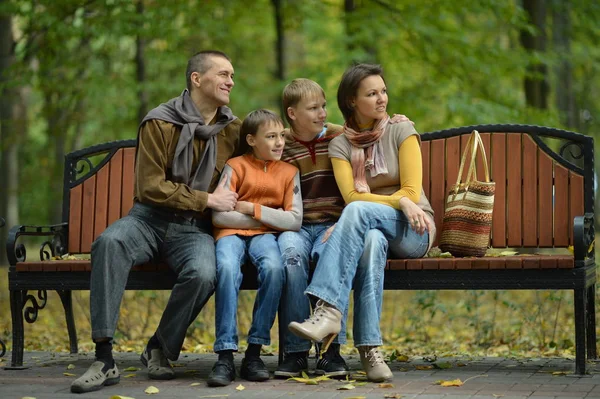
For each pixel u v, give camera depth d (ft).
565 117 71.82
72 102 83.15
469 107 62.18
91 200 32.65
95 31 65.77
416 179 26.78
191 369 28.43
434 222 30.07
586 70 84.43
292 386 24.25
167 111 27.53
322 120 27.94
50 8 66.80
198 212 26.99
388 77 76.64
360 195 26.91
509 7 63.46
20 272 28.55
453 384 24.09
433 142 30.76
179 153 26.96
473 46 66.08
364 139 27.55
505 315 47.93
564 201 29.37
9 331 47.19
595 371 26.68
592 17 72.84
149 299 41.68
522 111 63.26
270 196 27.43
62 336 44.83
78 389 23.75
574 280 25.22
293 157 28.27
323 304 24.35
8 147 89.30
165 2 65.98
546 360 29.60
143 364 28.43
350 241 24.67
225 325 24.98
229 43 86.22
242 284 26.89
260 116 27.22
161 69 87.71
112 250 25.34
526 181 29.81
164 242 26.61
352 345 39.34
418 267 25.94
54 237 31.94
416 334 42.78
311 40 84.69
